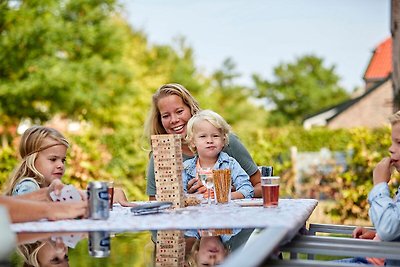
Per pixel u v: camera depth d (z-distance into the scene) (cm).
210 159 346
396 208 253
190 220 215
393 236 251
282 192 932
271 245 149
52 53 1847
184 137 386
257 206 268
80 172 739
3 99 1848
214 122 342
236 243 174
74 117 1991
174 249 175
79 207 225
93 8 2002
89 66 1925
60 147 304
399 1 1022
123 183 830
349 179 837
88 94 1909
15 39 1791
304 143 1816
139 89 2073
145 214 240
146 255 170
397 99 1128
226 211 243
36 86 1814
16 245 181
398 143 266
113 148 862
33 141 300
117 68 2006
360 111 3153
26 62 1811
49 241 187
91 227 204
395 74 1141
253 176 386
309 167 920
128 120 2027
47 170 300
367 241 209
